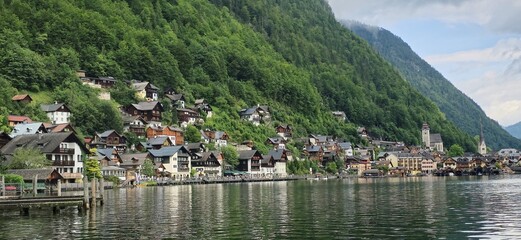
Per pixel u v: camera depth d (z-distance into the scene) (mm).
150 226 54781
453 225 53250
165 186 160250
